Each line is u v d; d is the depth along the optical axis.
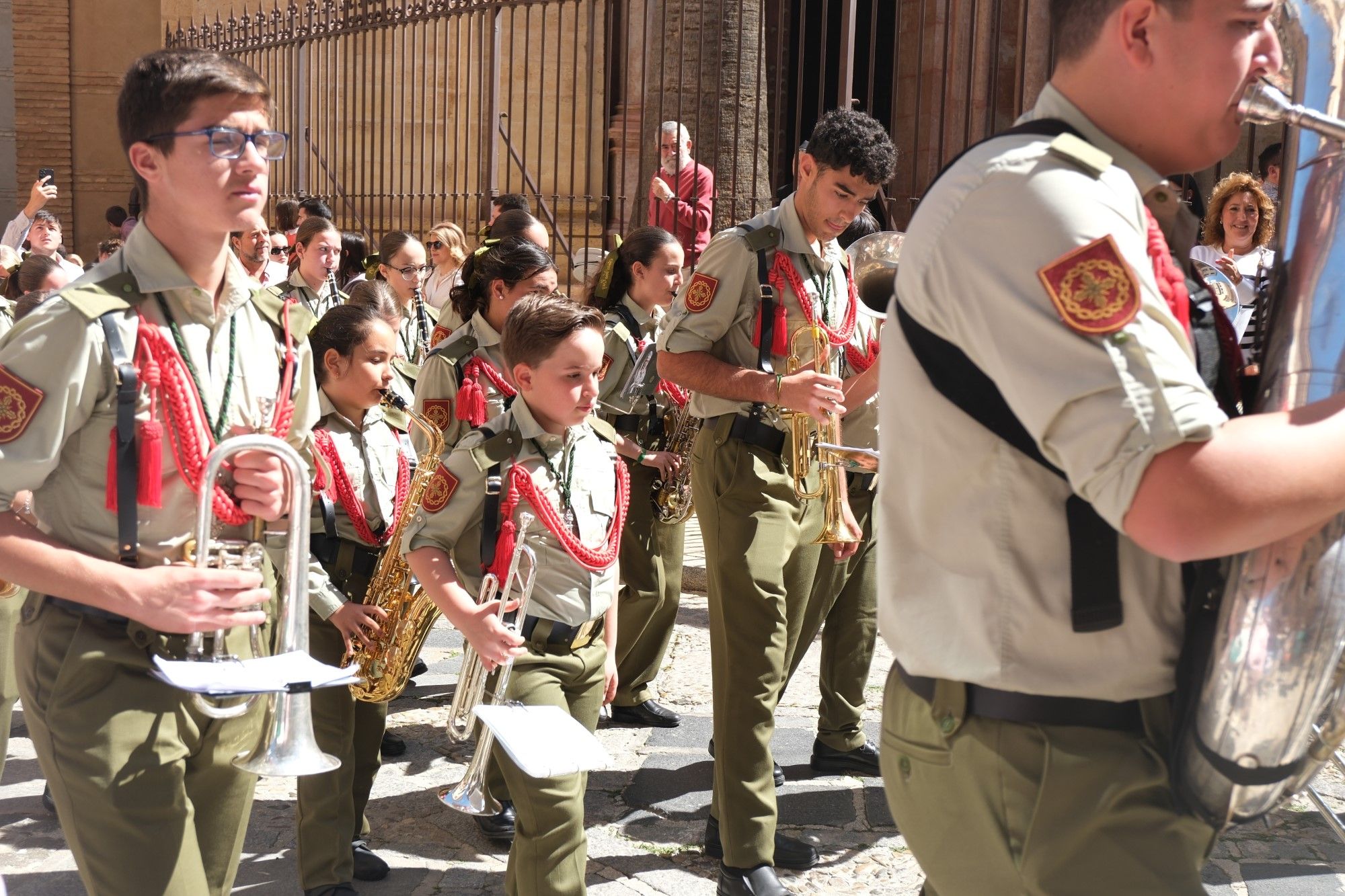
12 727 5.39
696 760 5.03
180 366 2.38
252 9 16.80
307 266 7.39
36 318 2.28
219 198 2.35
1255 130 9.11
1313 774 1.68
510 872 3.27
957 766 1.76
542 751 2.70
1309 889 3.84
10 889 3.95
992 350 1.60
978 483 1.70
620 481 3.50
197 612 2.25
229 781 2.52
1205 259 6.18
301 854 3.80
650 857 4.18
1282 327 1.61
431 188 11.95
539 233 5.86
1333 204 1.57
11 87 18.84
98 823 2.30
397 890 3.97
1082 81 1.71
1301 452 1.45
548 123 13.95
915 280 1.71
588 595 3.34
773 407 3.94
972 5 9.01
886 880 4.02
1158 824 1.69
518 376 3.33
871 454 3.61
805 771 4.91
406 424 4.13
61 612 2.36
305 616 2.42
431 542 3.24
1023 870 1.70
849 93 8.07
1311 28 1.63
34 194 10.80
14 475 2.24
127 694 2.33
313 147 13.55
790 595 4.12
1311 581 1.54
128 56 19.19
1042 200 1.58
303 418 2.73
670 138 9.74
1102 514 1.53
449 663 6.30
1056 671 1.68
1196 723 1.63
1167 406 1.46
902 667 1.87
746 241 4.05
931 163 10.78
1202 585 1.65
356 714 4.06
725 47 10.11
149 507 2.38
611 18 13.41
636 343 5.38
